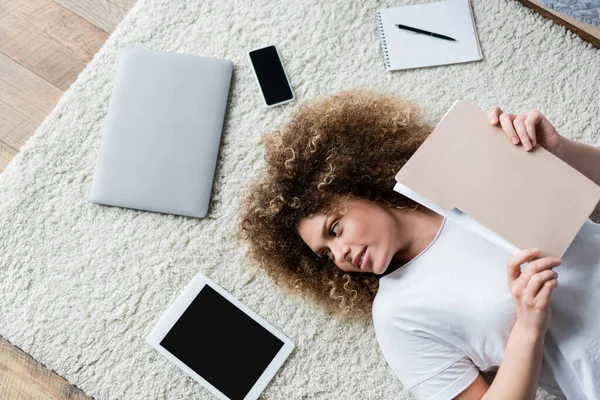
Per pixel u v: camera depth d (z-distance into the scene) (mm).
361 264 964
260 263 1186
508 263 831
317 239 1006
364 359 1236
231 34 1325
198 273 1253
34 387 1255
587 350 894
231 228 1271
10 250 1287
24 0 1354
